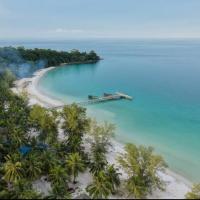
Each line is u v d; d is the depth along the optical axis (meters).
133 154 38.97
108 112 77.06
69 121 50.56
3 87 85.50
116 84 118.38
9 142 46.22
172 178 42.59
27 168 37.78
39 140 48.88
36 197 31.09
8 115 56.94
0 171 38.28
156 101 88.62
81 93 101.50
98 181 34.69
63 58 180.38
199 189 36.38
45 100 87.00
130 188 35.06
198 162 48.09
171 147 54.09
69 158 40.22
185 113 75.50
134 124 67.25
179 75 138.62
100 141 51.16
